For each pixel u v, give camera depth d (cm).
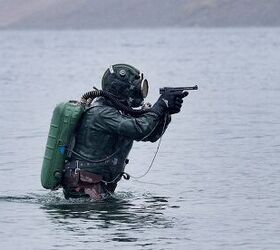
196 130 3712
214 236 1847
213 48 17612
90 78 8412
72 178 2273
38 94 6244
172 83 7288
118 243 1792
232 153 3002
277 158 2866
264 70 8925
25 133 3741
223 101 5228
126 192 2364
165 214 2067
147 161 2881
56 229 1920
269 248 1750
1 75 9500
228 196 2269
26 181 2566
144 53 15938
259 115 4319
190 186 2422
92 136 2280
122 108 2278
